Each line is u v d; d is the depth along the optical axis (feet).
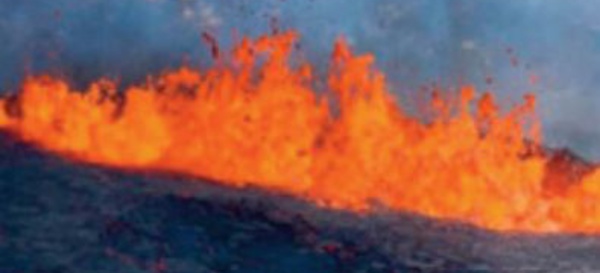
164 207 130.72
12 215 119.85
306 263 118.93
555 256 137.49
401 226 141.59
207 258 116.06
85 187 134.62
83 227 119.75
